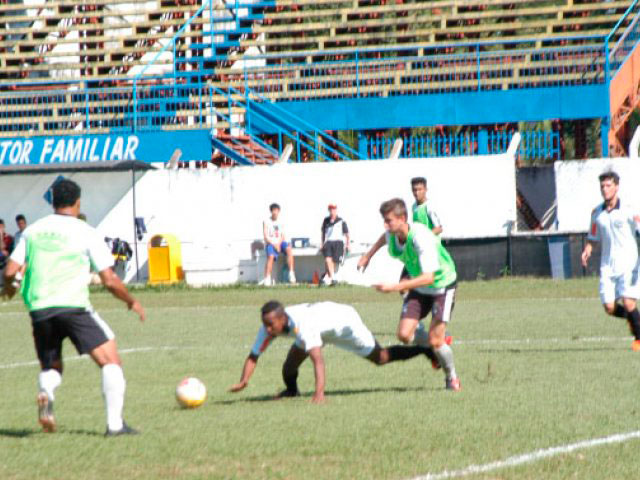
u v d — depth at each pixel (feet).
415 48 232.73
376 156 232.94
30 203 209.26
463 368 83.05
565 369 80.84
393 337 105.91
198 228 204.44
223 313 141.49
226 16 266.57
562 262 181.37
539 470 47.03
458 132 235.61
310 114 231.50
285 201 201.46
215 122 242.78
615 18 248.52
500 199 194.80
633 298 89.61
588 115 220.43
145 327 124.16
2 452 52.42
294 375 70.49
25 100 258.16
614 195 89.61
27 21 280.92
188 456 50.98
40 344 56.03
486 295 157.69
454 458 49.73
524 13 252.21
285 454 51.11
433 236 68.39
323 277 193.36
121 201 206.69
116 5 278.26
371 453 51.08
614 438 53.98
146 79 249.34
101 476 47.09
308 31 261.24
